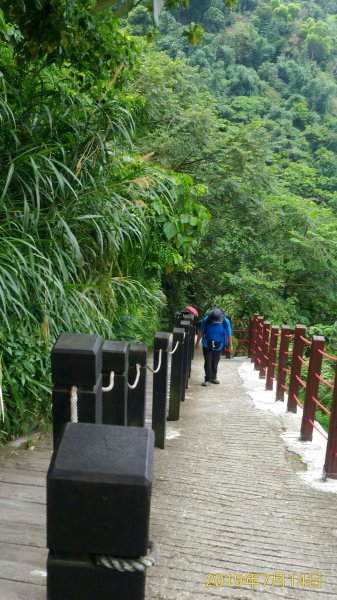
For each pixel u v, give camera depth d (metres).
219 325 8.57
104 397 2.92
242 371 10.76
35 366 4.15
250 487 3.90
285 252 16.56
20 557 2.47
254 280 15.34
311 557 2.90
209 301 17.28
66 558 0.92
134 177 5.21
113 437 0.99
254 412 6.43
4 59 4.73
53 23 3.82
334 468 4.08
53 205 4.25
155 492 3.69
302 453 4.74
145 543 0.90
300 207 16.34
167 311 16.16
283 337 7.12
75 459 0.92
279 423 5.87
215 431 5.47
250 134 13.85
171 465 4.31
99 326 4.61
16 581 2.29
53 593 0.93
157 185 5.50
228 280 16.55
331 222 17.11
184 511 3.41
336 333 12.39
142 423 3.92
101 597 0.92
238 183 13.86
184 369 7.07
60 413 2.07
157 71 12.32
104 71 4.80
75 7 3.77
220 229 15.17
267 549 2.96
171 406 5.88
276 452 4.79
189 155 13.02
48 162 4.16
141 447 0.96
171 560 2.76
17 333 3.92
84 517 0.90
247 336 15.59
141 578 0.92
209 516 3.36
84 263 4.59
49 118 4.32
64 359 2.03
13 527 2.75
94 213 4.62
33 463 3.67
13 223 3.91
